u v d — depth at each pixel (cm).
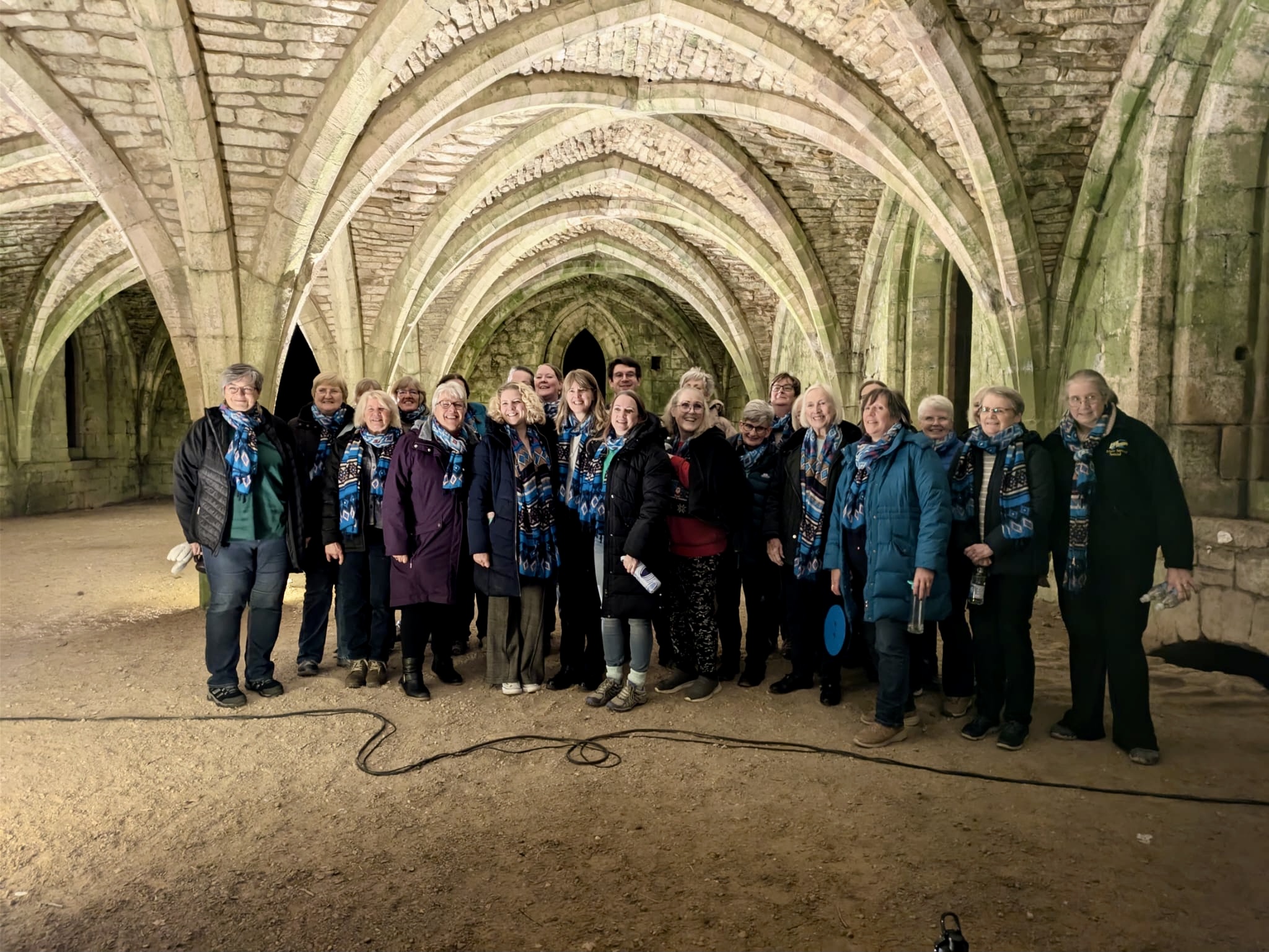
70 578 739
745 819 268
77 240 1048
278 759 321
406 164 843
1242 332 491
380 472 410
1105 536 309
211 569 376
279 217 567
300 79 520
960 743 332
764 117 729
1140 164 539
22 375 1214
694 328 1769
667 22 590
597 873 235
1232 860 239
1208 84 488
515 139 848
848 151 717
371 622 427
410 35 498
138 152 556
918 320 908
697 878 232
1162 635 492
